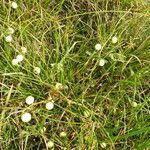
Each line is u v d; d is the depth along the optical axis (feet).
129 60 0.64
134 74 0.65
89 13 0.68
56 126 0.62
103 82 0.67
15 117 0.59
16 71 0.62
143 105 0.62
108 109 0.64
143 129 0.60
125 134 0.62
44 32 0.66
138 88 0.67
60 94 0.61
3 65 0.63
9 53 0.63
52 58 0.66
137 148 0.62
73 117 0.61
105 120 0.62
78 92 0.64
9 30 0.63
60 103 0.62
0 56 0.64
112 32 0.65
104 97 0.63
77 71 0.65
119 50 0.67
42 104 0.62
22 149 0.58
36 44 0.65
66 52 0.64
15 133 0.61
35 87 0.63
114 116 0.64
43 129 0.59
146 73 0.67
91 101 0.64
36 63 0.64
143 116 0.64
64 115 0.62
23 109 0.58
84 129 0.60
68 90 0.64
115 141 0.63
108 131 0.62
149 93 0.66
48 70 0.64
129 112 0.65
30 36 0.65
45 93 0.62
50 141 0.59
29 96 0.59
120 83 0.65
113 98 0.65
